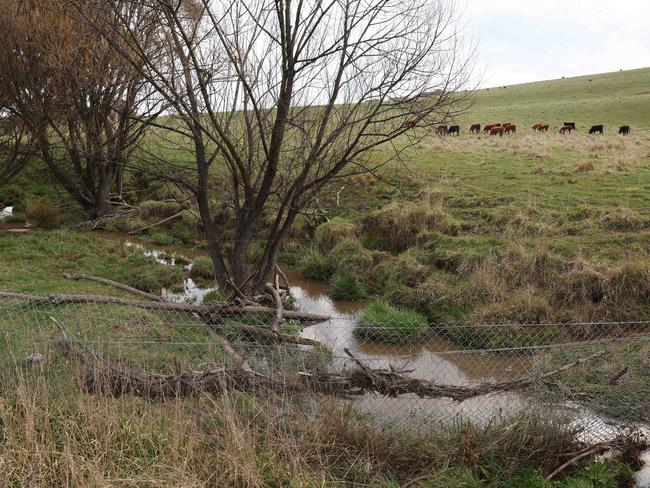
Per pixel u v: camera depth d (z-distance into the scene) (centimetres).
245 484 517
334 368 741
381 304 1177
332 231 1584
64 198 2241
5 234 1783
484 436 603
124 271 1429
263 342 954
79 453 538
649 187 1778
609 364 805
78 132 1670
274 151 1079
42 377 620
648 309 1096
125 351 784
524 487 557
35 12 1616
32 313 956
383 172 2012
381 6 1028
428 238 1499
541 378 679
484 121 4534
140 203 2114
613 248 1318
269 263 1195
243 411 614
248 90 1028
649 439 666
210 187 1477
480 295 1193
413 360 963
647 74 7369
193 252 1712
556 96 6425
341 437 593
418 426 635
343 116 1093
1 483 491
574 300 1151
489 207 1697
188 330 965
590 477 582
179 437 555
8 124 1930
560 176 2003
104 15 1120
